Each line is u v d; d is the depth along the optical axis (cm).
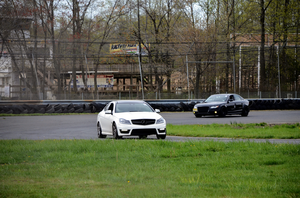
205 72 12888
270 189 1421
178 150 2439
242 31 14012
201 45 12288
